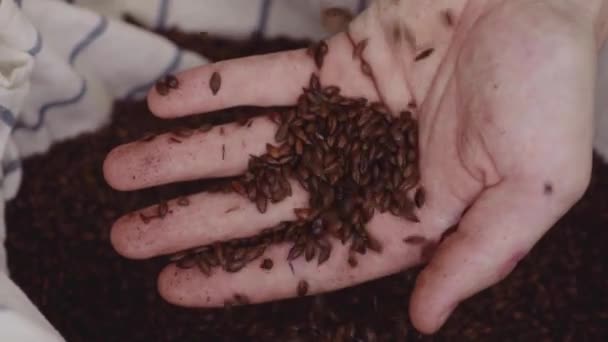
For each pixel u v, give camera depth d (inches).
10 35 20.1
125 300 21.7
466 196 18.6
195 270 19.8
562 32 18.0
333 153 19.9
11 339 17.5
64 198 22.6
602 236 22.6
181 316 21.4
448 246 17.9
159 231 19.9
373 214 19.2
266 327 21.1
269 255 19.5
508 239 17.7
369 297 21.1
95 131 23.2
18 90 20.3
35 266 22.1
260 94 20.7
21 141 22.7
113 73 22.8
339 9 22.9
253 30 23.6
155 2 23.2
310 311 21.0
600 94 22.3
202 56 23.4
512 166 17.8
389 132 19.7
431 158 19.0
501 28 18.3
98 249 22.2
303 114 20.2
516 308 21.7
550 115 17.7
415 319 18.1
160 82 20.7
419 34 19.5
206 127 20.3
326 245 19.3
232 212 19.8
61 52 22.0
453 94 18.9
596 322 21.8
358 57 20.2
